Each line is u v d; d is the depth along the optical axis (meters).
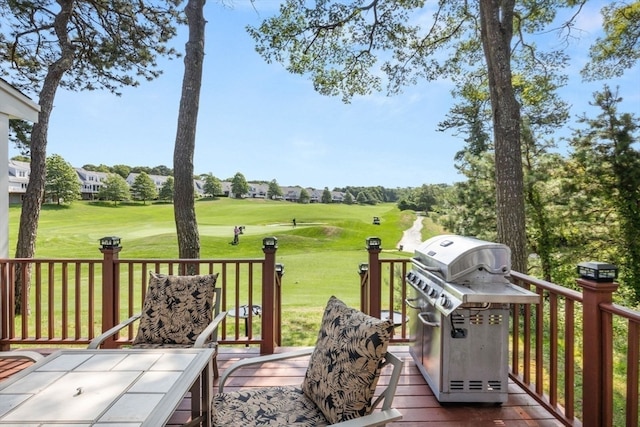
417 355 3.26
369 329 1.73
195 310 3.01
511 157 5.95
